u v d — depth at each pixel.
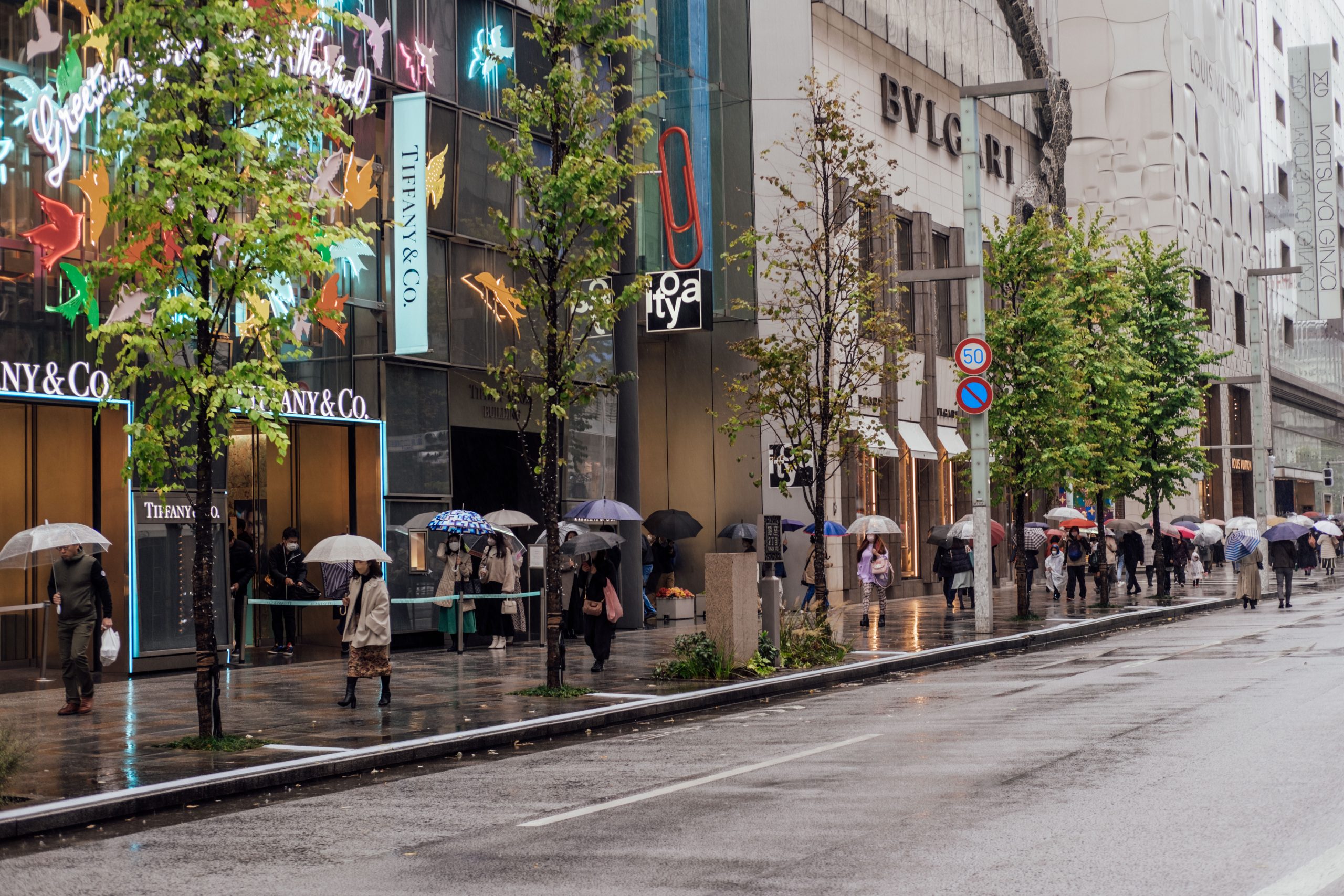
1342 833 7.90
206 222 13.36
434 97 25.00
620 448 29.94
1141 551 40.59
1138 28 62.44
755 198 35.44
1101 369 33.19
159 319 13.15
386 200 24.00
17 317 18.09
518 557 24.62
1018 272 31.52
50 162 18.55
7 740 11.39
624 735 14.57
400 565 24.09
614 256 18.33
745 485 35.94
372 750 12.77
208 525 13.56
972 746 12.05
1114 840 7.90
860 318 25.06
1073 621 29.16
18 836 9.70
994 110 49.16
